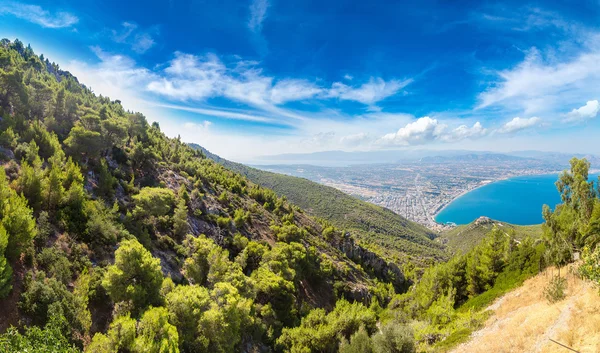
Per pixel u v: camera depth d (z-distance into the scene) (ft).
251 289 144.36
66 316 71.36
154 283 87.81
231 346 98.94
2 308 63.98
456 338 84.12
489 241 148.25
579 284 75.92
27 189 98.37
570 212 108.17
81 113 213.87
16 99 179.63
